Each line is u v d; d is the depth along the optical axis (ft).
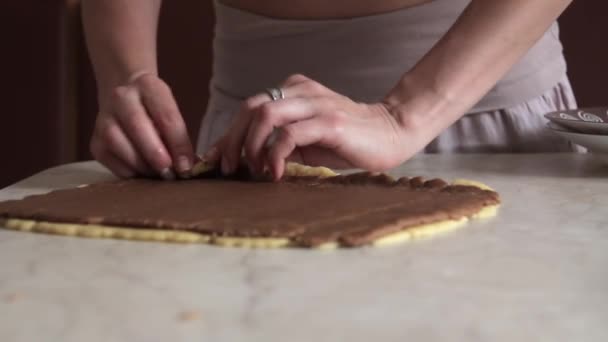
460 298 2.47
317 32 4.58
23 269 2.71
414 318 2.33
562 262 2.71
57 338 2.23
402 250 2.81
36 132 7.93
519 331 2.21
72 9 8.08
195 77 7.75
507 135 4.61
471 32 3.85
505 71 3.92
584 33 6.49
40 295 2.53
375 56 4.51
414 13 4.45
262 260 2.73
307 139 3.57
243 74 4.85
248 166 3.73
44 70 7.87
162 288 2.56
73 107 8.16
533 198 3.46
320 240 2.81
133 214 3.08
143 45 4.31
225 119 4.95
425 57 3.92
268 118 3.60
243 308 2.44
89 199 3.34
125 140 3.86
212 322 2.32
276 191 3.43
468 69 3.84
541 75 4.67
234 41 4.87
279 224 2.93
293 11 4.62
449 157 4.48
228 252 2.81
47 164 7.95
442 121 3.85
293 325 2.28
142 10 4.39
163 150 3.81
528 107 4.62
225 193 3.42
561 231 3.00
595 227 3.04
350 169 4.17
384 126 3.73
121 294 2.53
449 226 3.01
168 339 2.20
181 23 7.72
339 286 2.55
